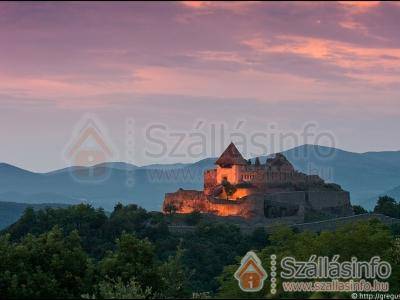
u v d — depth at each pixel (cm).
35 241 8788
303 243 8806
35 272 8162
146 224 17912
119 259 8556
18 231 17050
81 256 8412
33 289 7825
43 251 8388
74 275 8212
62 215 17512
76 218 17362
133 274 8275
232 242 17462
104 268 8362
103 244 16538
